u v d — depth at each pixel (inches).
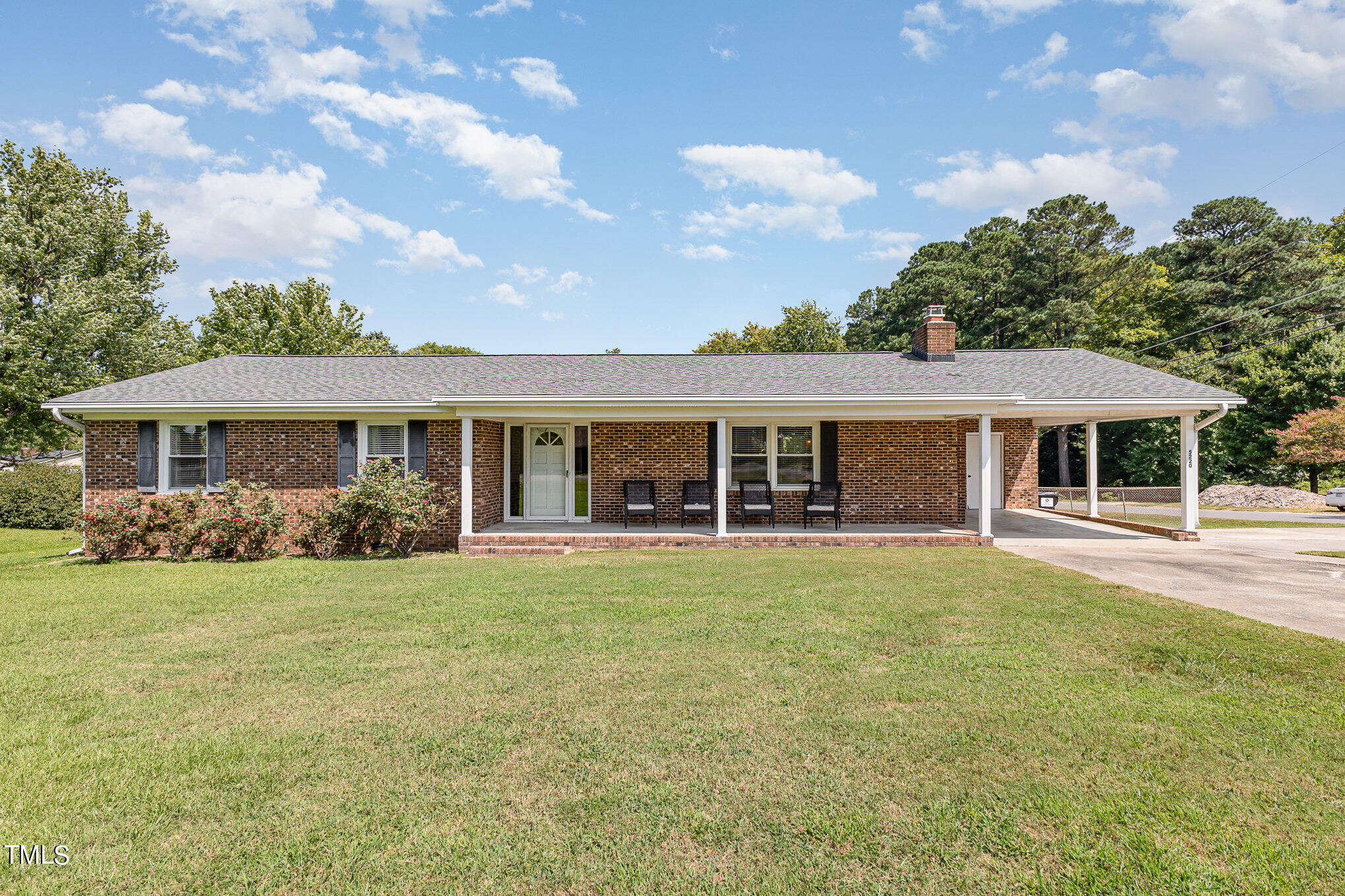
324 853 120.6
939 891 109.3
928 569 389.4
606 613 294.0
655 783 145.0
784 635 255.6
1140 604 296.7
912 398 502.0
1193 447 533.3
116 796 140.7
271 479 532.7
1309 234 1398.9
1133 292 1485.0
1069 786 141.9
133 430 530.9
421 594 338.0
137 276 1151.0
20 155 1067.3
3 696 198.5
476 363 657.0
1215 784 142.3
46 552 578.2
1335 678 203.0
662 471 600.1
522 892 110.0
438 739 167.6
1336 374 1045.2
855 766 151.7
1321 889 107.9
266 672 219.6
